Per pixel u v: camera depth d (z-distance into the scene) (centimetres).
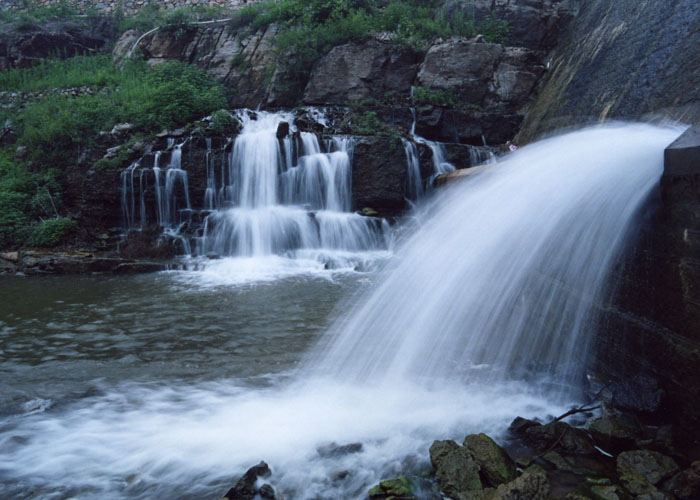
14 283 1080
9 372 560
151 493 336
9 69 2266
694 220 342
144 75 2088
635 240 413
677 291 363
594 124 827
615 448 372
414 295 789
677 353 366
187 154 1470
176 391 504
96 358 606
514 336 611
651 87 688
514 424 412
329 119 1734
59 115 1697
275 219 1372
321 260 1275
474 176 988
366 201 1481
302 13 2059
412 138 1588
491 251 652
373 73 1805
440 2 2034
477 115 1680
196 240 1361
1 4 2738
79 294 961
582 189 500
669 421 383
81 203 1464
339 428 421
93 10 2636
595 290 471
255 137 1489
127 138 1603
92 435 414
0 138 1784
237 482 330
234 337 684
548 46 1789
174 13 2258
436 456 358
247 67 2041
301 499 328
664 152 366
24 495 334
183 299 910
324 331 705
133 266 1193
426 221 1280
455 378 525
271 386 515
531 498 305
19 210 1438
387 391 498
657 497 305
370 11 2048
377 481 346
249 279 1097
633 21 933
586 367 491
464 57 1733
